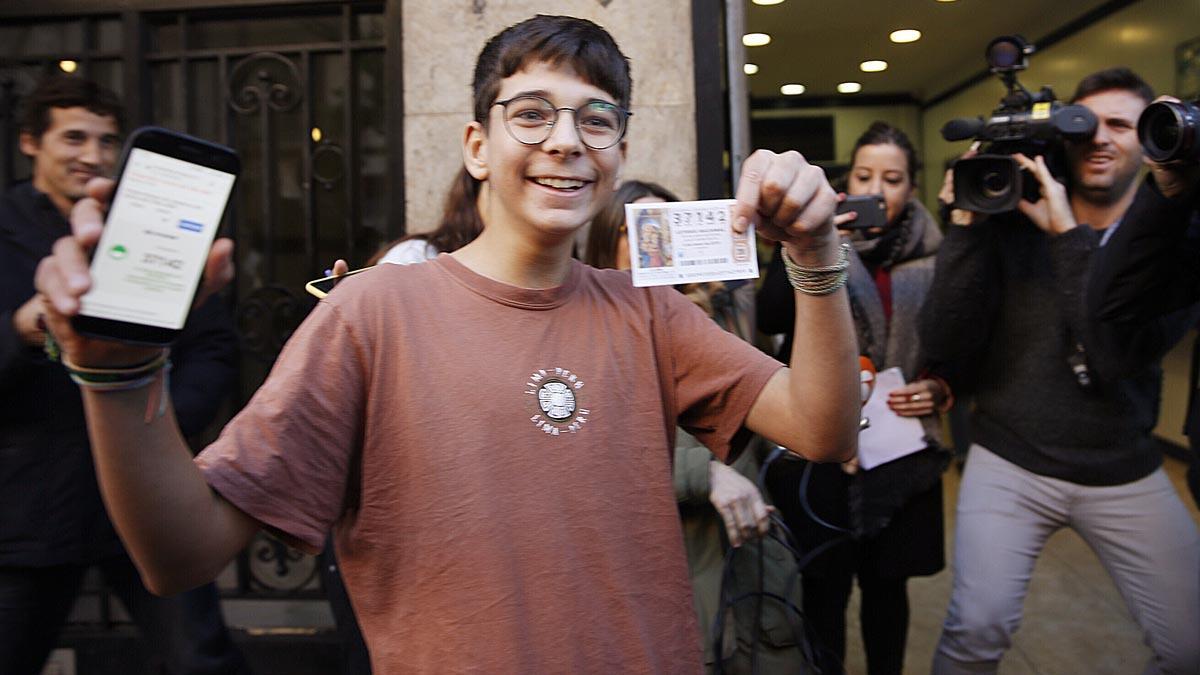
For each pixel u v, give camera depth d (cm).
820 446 123
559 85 117
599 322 124
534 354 118
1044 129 247
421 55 307
